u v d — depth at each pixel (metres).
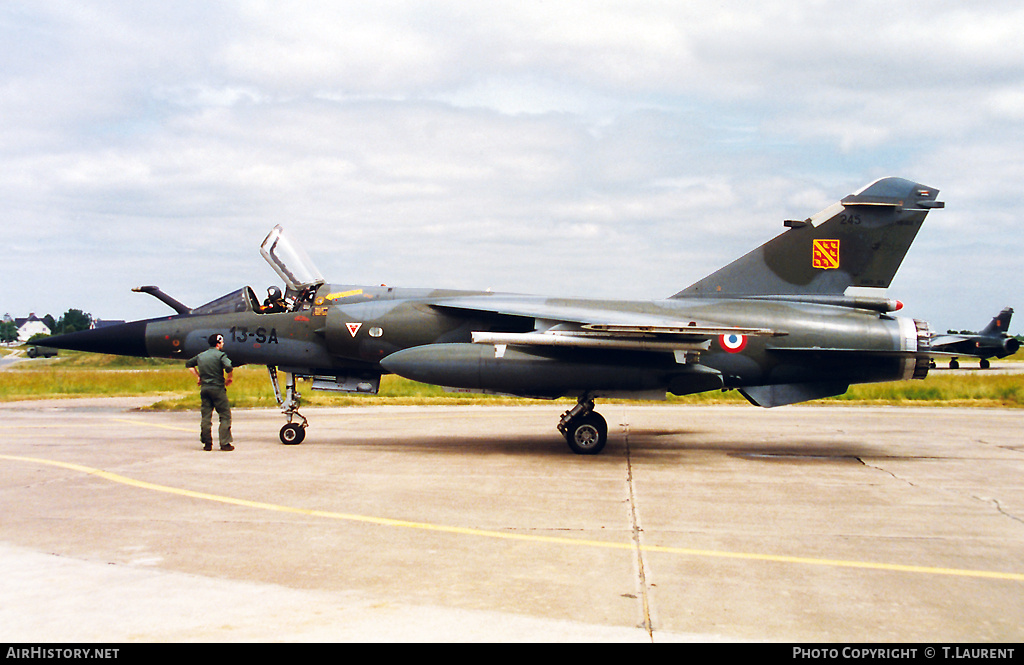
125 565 5.93
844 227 13.10
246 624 4.70
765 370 12.62
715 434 15.32
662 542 6.77
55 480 9.68
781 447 13.37
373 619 4.81
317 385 14.10
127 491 8.98
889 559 6.30
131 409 21.00
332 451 12.55
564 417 12.45
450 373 12.16
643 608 5.06
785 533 7.14
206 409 12.41
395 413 19.89
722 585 5.56
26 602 5.07
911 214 12.95
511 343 11.77
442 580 5.62
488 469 10.75
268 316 13.88
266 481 9.70
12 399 24.45
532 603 5.13
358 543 6.66
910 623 4.85
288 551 6.38
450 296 13.87
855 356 12.52
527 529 7.22
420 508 8.12
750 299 13.24
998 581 5.74
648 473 10.48
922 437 14.92
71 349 14.48
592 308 12.88
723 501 8.59
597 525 7.39
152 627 4.64
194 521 7.46
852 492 9.21
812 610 5.06
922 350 12.45
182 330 14.11
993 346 50.44
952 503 8.59
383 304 13.48
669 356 12.15
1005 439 14.65
